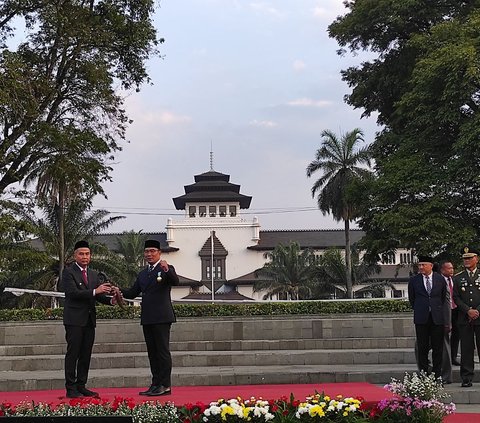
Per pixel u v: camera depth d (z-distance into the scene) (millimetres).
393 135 25719
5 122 17281
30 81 17578
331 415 6285
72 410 6352
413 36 24125
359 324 15359
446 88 21625
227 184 66312
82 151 18766
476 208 23312
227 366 12555
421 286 9398
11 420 5957
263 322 15453
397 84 26141
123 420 5926
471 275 9422
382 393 7484
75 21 18375
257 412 6164
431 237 21547
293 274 50000
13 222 18359
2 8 18375
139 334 15312
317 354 12641
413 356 12461
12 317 16750
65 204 32750
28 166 18719
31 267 22188
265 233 67812
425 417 6352
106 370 12031
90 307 7863
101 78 18766
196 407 6477
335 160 39344
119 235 57156
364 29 26406
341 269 47781
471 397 8766
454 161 21906
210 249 64250
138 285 8016
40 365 12508
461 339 9273
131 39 19375
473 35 22484
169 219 65250
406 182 22781
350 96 28109
